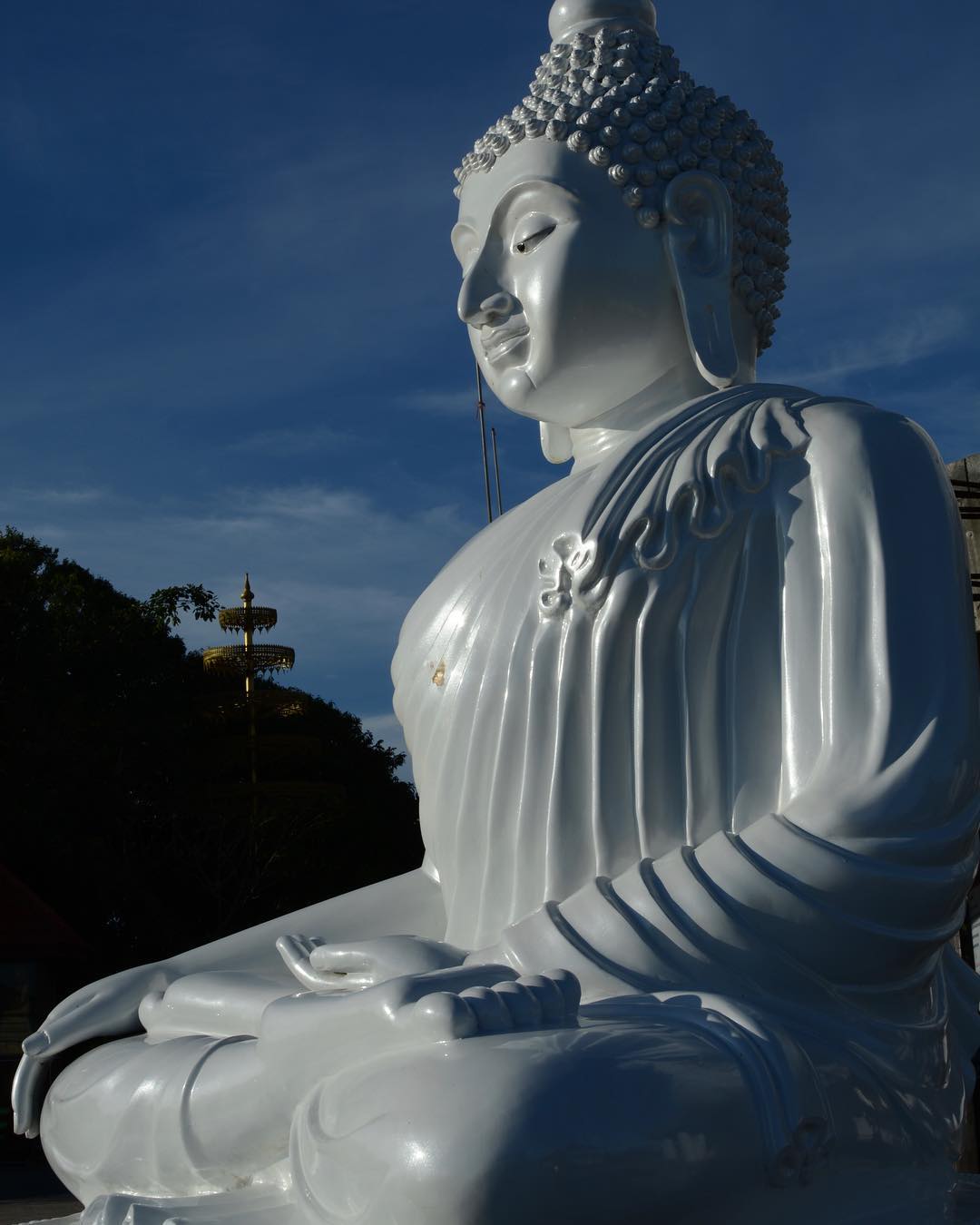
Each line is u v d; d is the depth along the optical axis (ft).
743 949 11.76
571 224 15.72
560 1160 9.27
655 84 16.17
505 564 14.99
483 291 16.20
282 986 14.64
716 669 13.85
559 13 17.58
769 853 12.09
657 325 16.01
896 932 12.01
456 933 14.64
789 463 14.17
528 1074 9.62
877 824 12.08
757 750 13.67
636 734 13.70
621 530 14.01
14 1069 53.98
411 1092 9.80
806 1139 10.60
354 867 106.42
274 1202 12.40
